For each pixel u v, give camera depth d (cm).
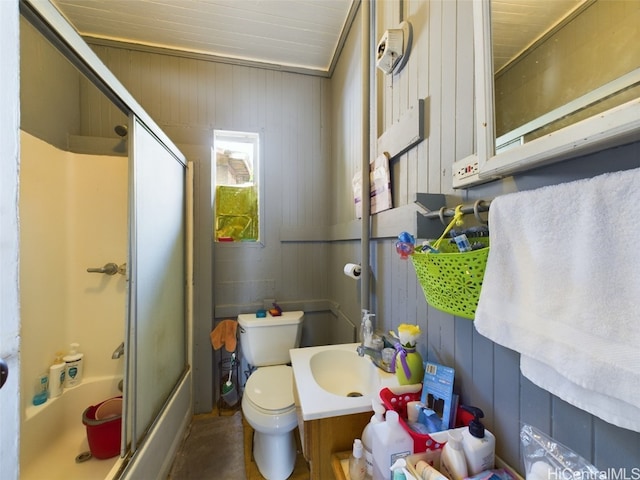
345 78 183
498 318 50
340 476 73
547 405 53
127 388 107
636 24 40
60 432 143
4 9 43
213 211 200
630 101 39
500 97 60
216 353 200
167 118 194
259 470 138
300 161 215
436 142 88
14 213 44
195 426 173
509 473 58
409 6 106
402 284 108
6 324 43
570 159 49
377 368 100
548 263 44
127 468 101
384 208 120
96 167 167
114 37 183
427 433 69
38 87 142
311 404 82
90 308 164
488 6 62
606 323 37
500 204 52
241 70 205
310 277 216
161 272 141
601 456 45
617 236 36
